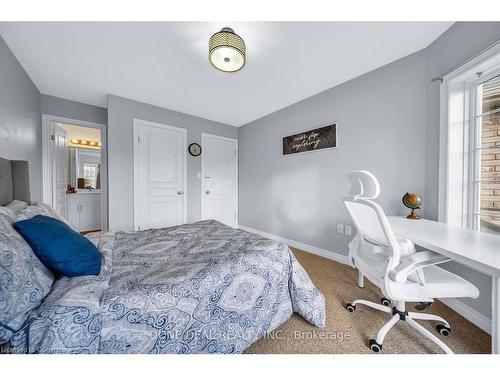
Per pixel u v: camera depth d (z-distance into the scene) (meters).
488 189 1.39
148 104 2.90
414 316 1.24
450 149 1.53
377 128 2.04
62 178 3.01
